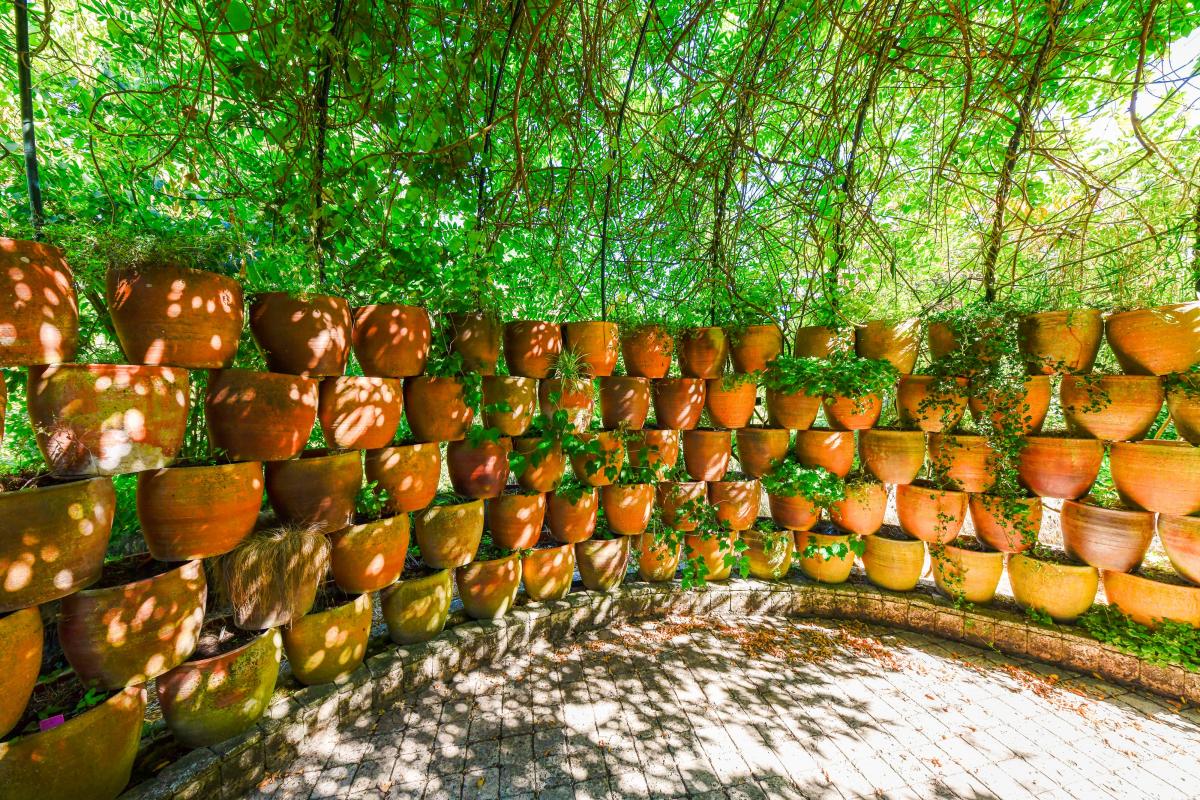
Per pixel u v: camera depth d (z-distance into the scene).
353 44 2.43
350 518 2.47
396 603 2.77
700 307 3.85
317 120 2.58
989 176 3.32
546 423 3.10
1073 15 2.71
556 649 3.16
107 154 2.82
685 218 3.65
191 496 1.91
